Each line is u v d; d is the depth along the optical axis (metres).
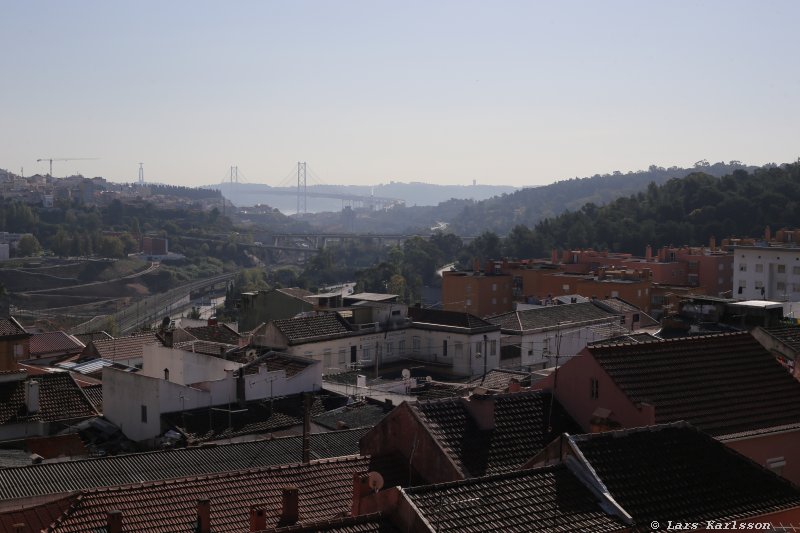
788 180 189.75
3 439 50.16
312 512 27.23
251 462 38.56
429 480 27.77
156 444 48.62
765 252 120.75
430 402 29.42
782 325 57.78
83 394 55.28
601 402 30.61
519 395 31.36
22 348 79.38
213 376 59.34
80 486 35.09
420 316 79.81
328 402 54.97
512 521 20.81
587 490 22.84
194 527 25.86
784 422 31.83
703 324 61.72
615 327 79.81
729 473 24.95
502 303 132.50
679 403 30.75
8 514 28.44
